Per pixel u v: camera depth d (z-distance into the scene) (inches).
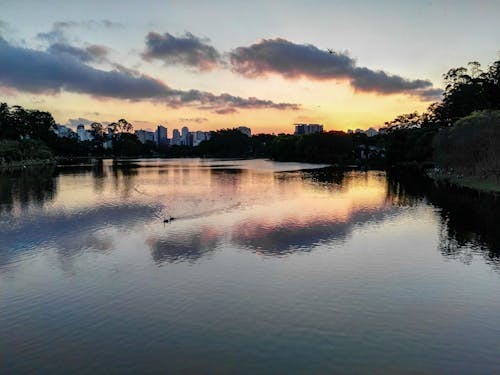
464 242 1284.4
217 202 2121.1
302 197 2332.7
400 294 875.4
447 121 5610.2
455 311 793.6
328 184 3125.0
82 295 880.3
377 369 602.5
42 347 675.4
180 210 1865.2
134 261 1099.3
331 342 677.9
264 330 721.0
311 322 749.9
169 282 948.0
